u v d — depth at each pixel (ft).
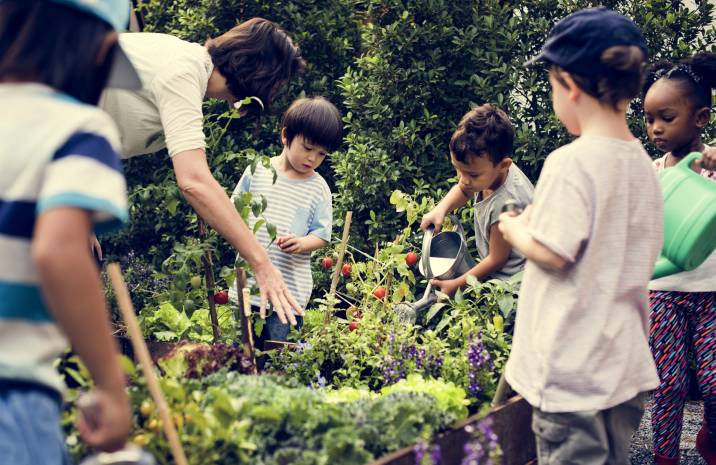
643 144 16.08
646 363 7.42
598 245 6.99
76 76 4.61
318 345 10.55
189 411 6.93
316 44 18.38
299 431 7.30
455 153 10.68
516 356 7.57
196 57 9.55
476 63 16.81
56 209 4.13
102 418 4.52
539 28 16.40
